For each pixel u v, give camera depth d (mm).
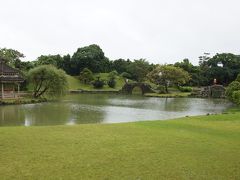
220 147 18094
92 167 14039
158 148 17484
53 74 70250
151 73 113125
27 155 15445
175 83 115750
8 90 71062
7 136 19000
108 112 52000
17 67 105312
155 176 13188
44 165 14109
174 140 19547
